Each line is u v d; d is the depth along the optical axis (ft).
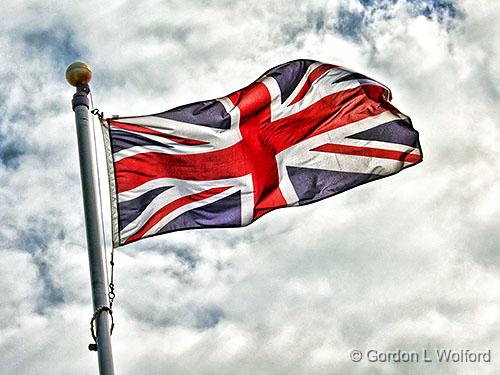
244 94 50.78
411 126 51.19
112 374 36.42
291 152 49.93
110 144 46.60
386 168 50.47
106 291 38.63
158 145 47.37
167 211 46.16
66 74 44.78
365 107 51.52
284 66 52.31
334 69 52.47
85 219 40.24
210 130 49.01
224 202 47.62
